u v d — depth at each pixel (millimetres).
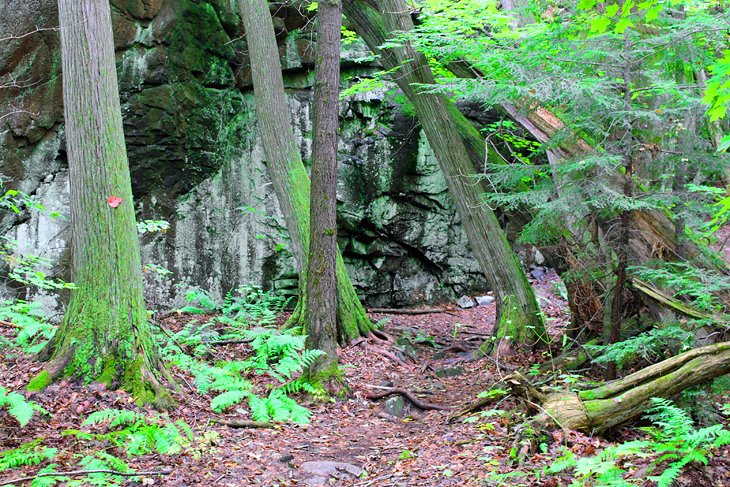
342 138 14023
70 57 6801
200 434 6062
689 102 6602
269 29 10812
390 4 10227
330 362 7852
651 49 6695
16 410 5312
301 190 10812
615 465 4422
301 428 6676
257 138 13344
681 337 6418
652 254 8031
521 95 7195
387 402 7602
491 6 10117
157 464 5258
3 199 8227
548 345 9883
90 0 6812
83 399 6242
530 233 8305
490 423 6199
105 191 6816
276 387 7770
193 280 12688
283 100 10906
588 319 9516
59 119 11391
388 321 13070
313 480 5152
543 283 15477
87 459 4957
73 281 6914
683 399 5973
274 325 11461
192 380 7516
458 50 8633
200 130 12641
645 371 5816
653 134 7832
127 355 6668
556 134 7406
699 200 7066
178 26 12195
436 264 15094
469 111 14844
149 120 11961
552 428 5426
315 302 7871
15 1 10977
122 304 6785
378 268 14570
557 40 7016
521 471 4734
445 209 15086
